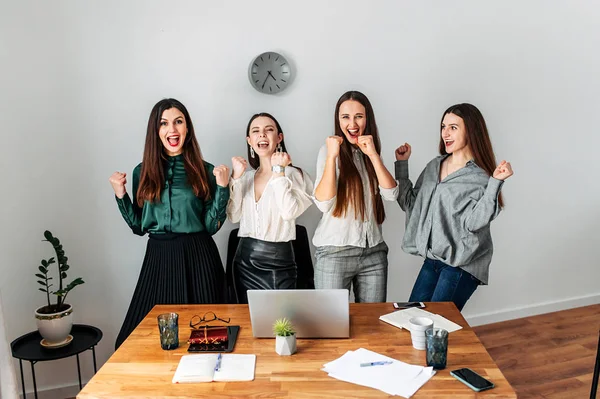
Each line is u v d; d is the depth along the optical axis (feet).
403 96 12.75
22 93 10.23
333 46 12.12
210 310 8.07
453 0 12.84
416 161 13.08
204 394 5.71
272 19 11.67
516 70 13.66
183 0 11.11
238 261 10.56
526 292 14.80
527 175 14.26
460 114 9.43
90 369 11.36
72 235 10.93
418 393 5.66
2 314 8.00
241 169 9.86
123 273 11.44
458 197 9.30
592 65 14.53
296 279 10.53
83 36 10.56
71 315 9.72
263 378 6.02
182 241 9.77
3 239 10.31
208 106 11.51
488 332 13.73
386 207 12.94
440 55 12.91
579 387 10.81
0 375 8.00
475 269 9.50
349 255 9.92
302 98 12.07
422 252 9.80
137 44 10.94
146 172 9.64
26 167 10.41
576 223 15.11
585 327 13.93
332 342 6.91
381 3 12.32
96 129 10.87
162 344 6.78
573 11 14.05
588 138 14.83
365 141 9.42
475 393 5.65
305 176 10.69
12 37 10.05
